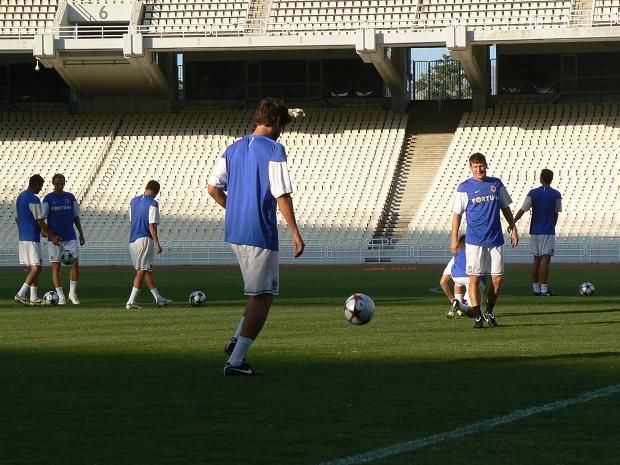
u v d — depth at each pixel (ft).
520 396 25.75
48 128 183.01
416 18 171.42
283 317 53.31
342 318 52.54
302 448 19.79
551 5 168.14
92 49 164.86
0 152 177.88
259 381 28.84
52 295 66.23
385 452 19.33
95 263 154.20
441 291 78.95
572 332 43.86
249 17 174.81
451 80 232.32
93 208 166.09
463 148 168.45
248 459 18.89
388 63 167.73
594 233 149.79
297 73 187.21
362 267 136.67
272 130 30.99
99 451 19.65
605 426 21.76
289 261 150.92
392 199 164.66
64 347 38.78
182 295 76.23
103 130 181.68
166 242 157.07
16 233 162.91
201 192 168.04
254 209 29.89
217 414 23.48
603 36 153.89
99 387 27.84
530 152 165.07
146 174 172.24
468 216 46.24
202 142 177.99
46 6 178.81
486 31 157.28
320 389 27.20
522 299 67.31
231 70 188.24
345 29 169.78
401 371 30.81
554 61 179.52
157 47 164.45
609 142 164.66
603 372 30.30
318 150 173.58
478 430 21.36
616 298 68.13
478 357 34.37
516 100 181.06
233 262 151.64
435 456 18.98
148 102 186.09
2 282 101.40
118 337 42.91
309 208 162.71
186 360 34.32
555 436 20.75
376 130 176.55
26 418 23.09
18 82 190.90
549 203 71.51
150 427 21.98
